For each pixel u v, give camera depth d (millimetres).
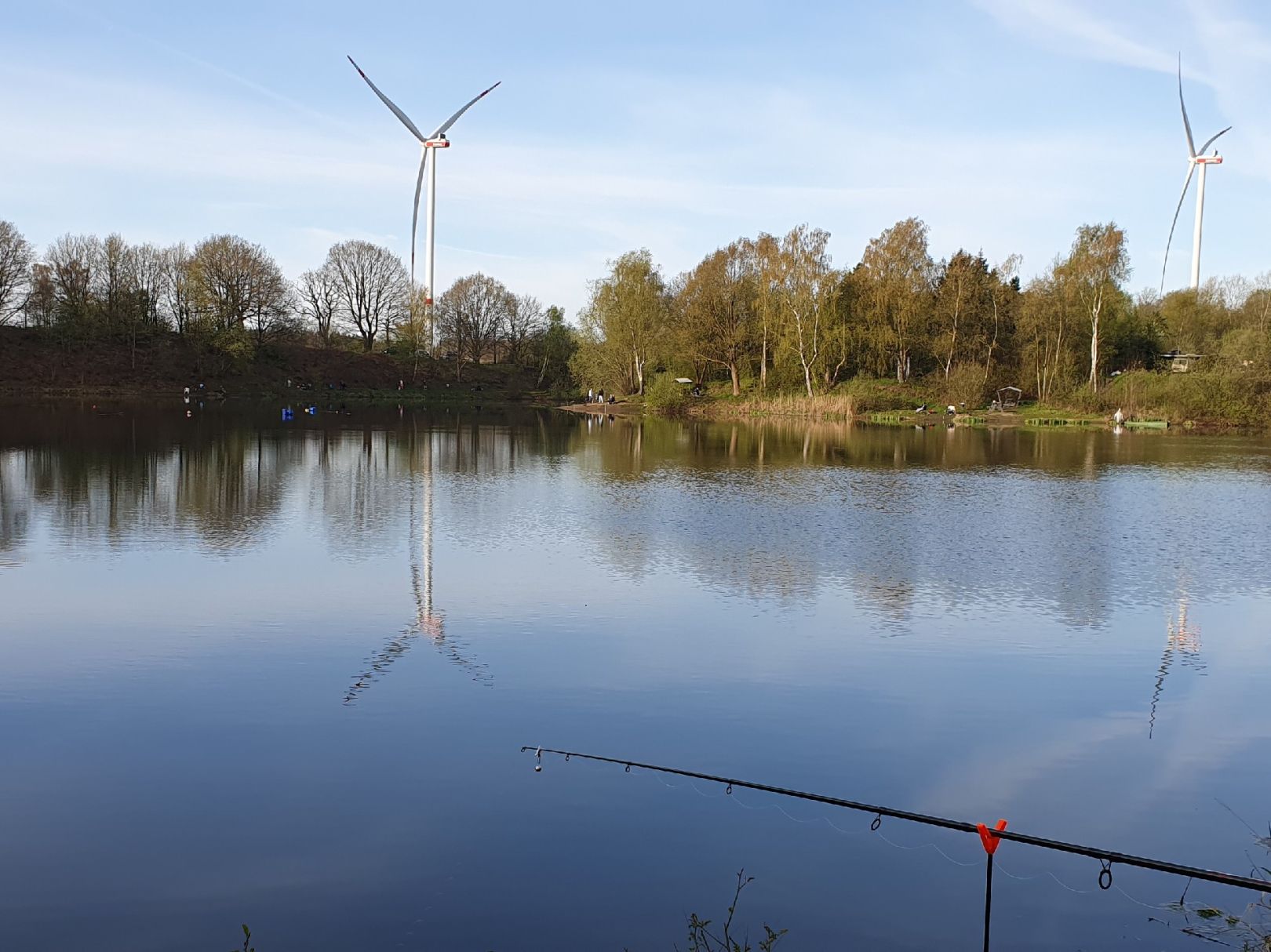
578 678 13094
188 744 10742
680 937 7250
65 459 36312
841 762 10539
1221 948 7184
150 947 7098
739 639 15039
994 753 10852
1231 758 10773
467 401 107062
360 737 10984
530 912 7559
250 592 17438
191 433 50156
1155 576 19672
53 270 96625
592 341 102125
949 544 22766
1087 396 79062
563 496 30266
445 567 19719
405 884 7941
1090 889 8031
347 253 118125
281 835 8719
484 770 10125
